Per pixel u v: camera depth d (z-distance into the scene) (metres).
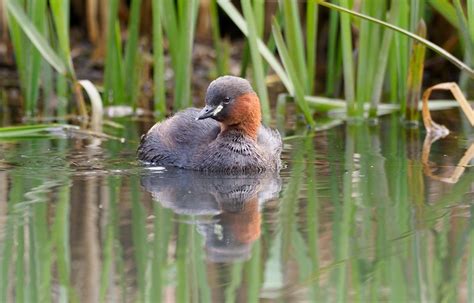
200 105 17.41
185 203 11.10
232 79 13.37
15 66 20.27
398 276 8.81
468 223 10.32
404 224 10.30
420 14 15.20
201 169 12.92
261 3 15.24
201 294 8.34
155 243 9.60
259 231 10.03
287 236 9.87
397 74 16.72
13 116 16.47
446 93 18.67
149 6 19.97
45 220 10.30
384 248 9.52
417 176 12.41
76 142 14.46
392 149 14.12
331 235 9.91
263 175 12.64
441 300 8.29
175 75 15.96
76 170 12.70
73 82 16.00
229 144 13.00
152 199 11.24
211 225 10.22
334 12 17.50
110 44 16.62
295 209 10.84
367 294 8.38
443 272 8.91
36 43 15.16
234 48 21.14
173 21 15.83
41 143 14.36
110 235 9.82
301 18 19.98
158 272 8.84
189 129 13.52
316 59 20.72
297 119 16.56
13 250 9.35
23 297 8.27
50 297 8.27
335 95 18.38
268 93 18.94
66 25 15.38
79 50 20.47
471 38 13.60
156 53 16.02
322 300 8.23
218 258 9.22
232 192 11.66
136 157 13.60
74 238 9.72
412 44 15.45
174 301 8.18
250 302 8.17
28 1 15.30
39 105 17.61
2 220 10.29
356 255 9.33
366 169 12.84
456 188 11.75
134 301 8.18
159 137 13.55
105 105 17.00
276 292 8.41
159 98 16.28
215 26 17.00
